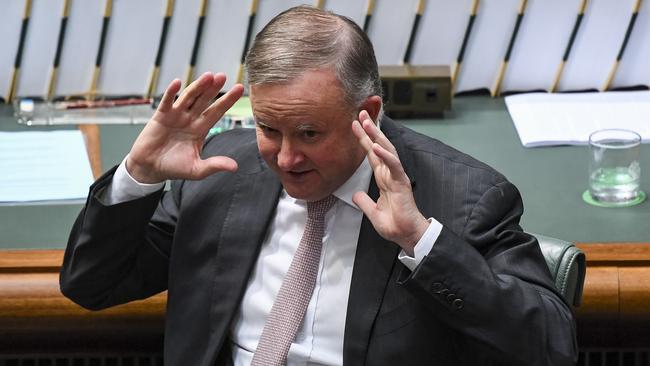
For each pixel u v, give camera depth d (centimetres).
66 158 1085
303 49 684
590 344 929
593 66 1224
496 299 697
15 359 958
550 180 1046
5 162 1073
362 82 695
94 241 761
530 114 1167
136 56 1215
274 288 768
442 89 1171
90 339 937
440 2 1200
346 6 1199
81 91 1228
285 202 777
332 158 703
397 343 732
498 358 705
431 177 755
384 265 738
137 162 742
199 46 1212
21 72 1216
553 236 943
